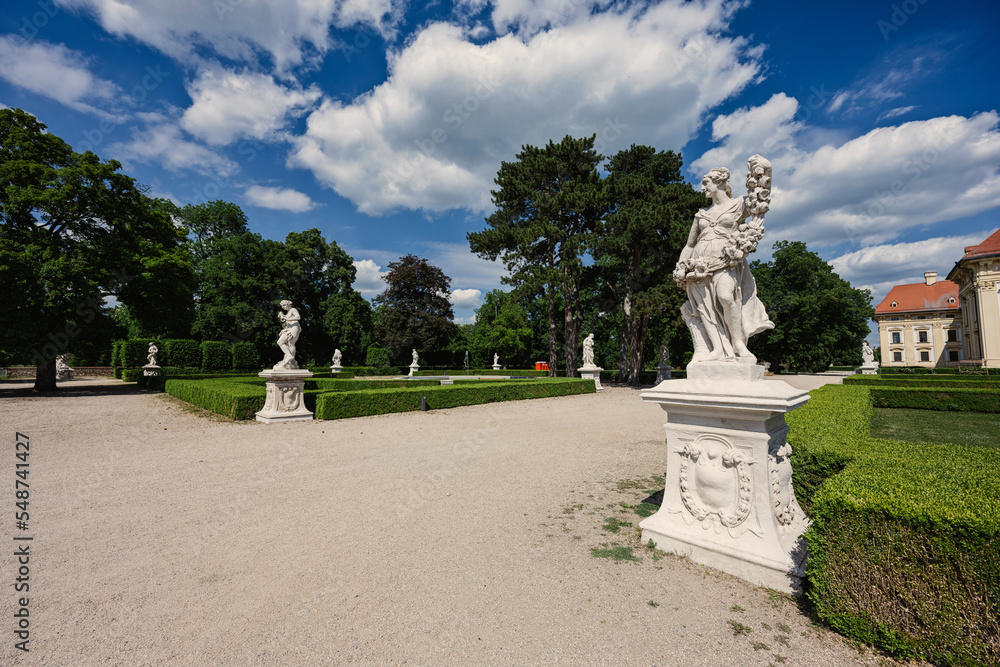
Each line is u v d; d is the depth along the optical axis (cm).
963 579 253
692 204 2372
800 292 4281
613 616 317
